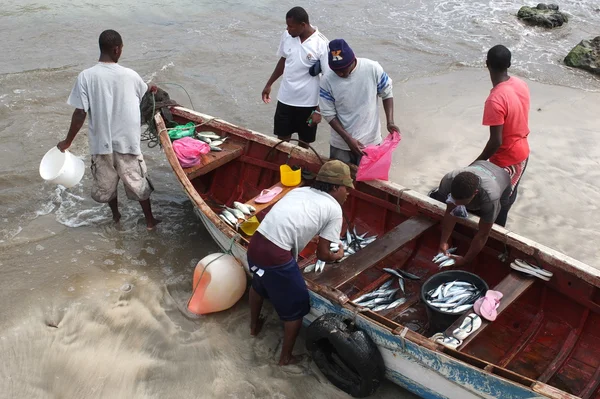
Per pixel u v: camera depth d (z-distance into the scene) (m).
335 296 4.59
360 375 4.49
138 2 14.46
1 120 8.95
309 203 4.39
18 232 6.60
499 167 4.98
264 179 6.71
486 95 9.99
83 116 5.84
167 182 7.67
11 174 7.62
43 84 10.14
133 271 6.07
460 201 4.45
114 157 6.16
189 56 11.36
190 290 5.84
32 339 5.18
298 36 6.56
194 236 6.65
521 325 5.00
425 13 14.22
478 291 4.76
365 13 14.10
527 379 3.75
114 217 6.79
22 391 4.69
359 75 5.62
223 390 4.73
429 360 4.19
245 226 5.96
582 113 9.37
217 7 14.28
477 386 4.03
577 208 7.12
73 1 14.33
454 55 11.73
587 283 4.59
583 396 4.28
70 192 7.38
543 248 4.78
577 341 4.71
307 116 6.98
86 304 5.58
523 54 11.91
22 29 12.52
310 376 4.86
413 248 5.77
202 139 6.78
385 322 4.38
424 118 9.23
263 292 4.78
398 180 7.64
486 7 14.76
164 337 5.23
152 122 6.90
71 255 6.27
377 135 6.06
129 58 11.20
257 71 10.84
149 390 4.72
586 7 14.89
